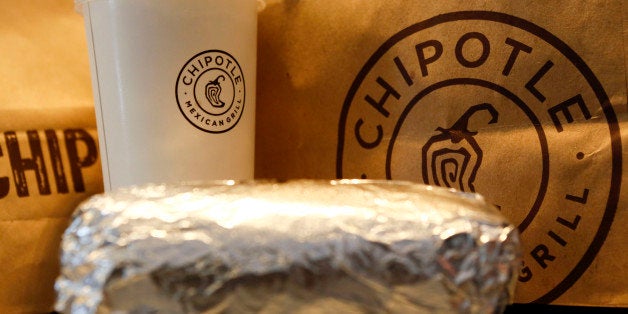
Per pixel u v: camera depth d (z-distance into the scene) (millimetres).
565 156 410
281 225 311
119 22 425
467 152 432
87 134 500
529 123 417
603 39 399
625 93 397
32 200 484
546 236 417
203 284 307
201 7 430
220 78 444
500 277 309
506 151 423
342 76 469
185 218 315
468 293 307
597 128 404
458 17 429
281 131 498
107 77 437
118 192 336
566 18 405
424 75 442
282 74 492
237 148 457
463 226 309
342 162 474
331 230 309
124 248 310
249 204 319
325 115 478
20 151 481
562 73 408
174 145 436
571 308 426
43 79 489
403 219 312
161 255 308
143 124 433
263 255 305
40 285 485
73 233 323
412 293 306
